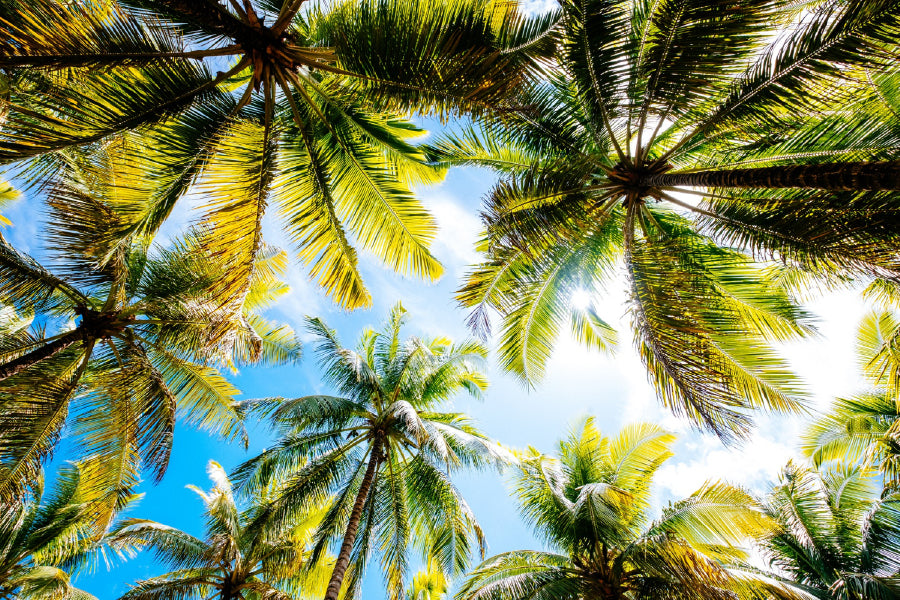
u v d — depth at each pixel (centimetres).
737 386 738
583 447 1259
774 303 765
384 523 1138
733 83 588
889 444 954
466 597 977
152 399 770
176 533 1234
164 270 805
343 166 759
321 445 1201
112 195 631
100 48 454
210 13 441
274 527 1080
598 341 994
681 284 646
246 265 586
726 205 660
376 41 527
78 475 1348
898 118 554
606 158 690
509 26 596
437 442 980
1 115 443
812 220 574
